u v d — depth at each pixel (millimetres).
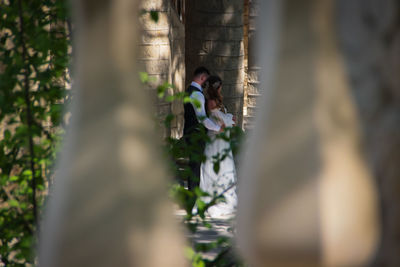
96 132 288
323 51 287
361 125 295
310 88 282
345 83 293
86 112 292
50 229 297
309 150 276
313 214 270
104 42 298
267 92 297
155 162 295
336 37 295
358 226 277
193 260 1421
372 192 288
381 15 599
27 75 1458
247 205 291
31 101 1510
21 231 1560
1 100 1416
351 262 278
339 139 281
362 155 289
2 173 1582
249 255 290
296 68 286
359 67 583
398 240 606
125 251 275
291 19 290
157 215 286
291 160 277
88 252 276
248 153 302
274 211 275
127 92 298
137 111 298
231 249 1548
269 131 286
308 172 274
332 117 282
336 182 275
